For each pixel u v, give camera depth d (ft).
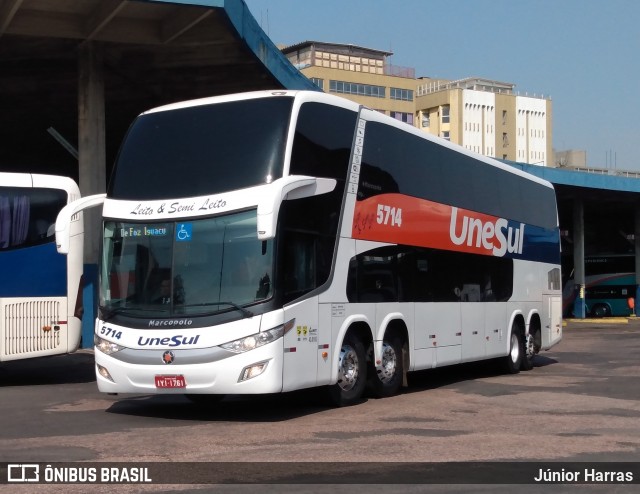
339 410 38.65
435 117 356.38
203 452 27.66
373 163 42.45
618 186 141.18
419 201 47.24
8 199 47.93
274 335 33.81
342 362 39.58
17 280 47.55
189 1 60.75
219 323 33.99
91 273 72.08
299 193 35.91
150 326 34.96
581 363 69.51
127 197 37.22
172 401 42.19
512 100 364.38
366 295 40.93
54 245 48.88
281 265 34.45
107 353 35.73
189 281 34.91
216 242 34.91
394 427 33.45
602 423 35.04
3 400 42.22
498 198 59.36
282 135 35.55
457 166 52.95
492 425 34.22
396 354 44.34
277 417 36.32
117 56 74.74
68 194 49.62
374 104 337.52
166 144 37.42
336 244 38.52
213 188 35.50
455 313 51.06
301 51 342.23
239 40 68.54
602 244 196.85
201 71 78.23
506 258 59.88
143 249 36.06
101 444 29.04
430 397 44.52
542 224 68.54
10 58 74.95
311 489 22.75
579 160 263.49
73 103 90.58
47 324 48.37
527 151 369.09
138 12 66.49
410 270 45.68
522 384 52.21
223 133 36.50
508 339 59.36
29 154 117.70
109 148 116.06
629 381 53.72
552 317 69.31
